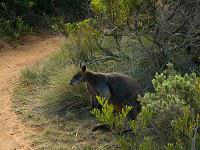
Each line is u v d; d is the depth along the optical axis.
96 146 10.89
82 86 13.16
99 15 14.42
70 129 11.86
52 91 13.49
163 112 8.16
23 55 19.47
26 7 23.72
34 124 12.31
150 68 13.45
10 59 18.86
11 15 23.19
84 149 10.74
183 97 8.40
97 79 11.57
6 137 11.65
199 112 8.27
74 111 12.80
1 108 13.52
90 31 15.05
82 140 11.27
